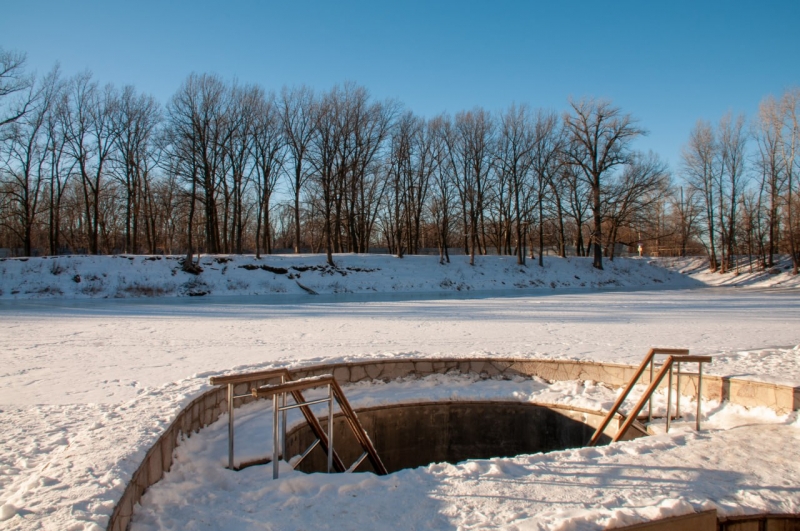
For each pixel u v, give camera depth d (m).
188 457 5.32
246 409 7.46
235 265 35.69
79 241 52.00
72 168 39.09
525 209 47.00
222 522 4.04
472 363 9.62
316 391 8.53
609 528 3.80
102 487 3.65
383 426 8.49
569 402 8.42
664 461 5.32
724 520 4.20
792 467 5.17
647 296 30.78
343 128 40.94
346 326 15.76
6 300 27.05
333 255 42.09
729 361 9.13
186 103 37.00
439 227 47.38
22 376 8.32
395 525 3.97
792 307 22.55
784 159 42.50
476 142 44.94
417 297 30.73
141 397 6.17
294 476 5.14
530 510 4.18
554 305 24.17
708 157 48.00
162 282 31.86
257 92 42.00
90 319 17.92
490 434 8.84
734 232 48.56
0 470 4.36
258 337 13.30
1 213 41.03
